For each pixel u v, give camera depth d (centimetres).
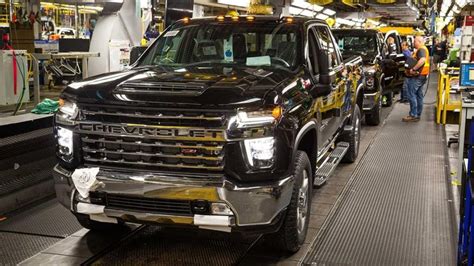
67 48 1325
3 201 573
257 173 400
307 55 540
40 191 632
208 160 397
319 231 535
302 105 463
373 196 661
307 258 468
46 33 1794
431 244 504
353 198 652
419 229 543
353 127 811
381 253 481
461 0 1642
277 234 455
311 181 499
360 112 879
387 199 648
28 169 614
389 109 1505
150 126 402
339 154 714
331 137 642
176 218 403
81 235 519
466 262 419
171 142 401
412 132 1124
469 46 1071
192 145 398
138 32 1108
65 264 452
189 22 607
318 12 1861
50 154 649
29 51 1248
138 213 411
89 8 1597
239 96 403
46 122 667
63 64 1272
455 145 982
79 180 418
